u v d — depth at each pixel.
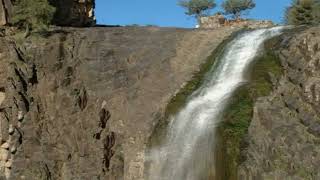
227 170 33.72
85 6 58.16
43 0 48.50
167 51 46.69
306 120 32.41
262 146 32.69
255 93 35.78
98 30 48.84
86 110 43.44
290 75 34.75
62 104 44.06
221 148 34.50
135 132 40.59
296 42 35.69
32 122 44.41
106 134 41.50
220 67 42.00
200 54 45.31
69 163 42.59
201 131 36.88
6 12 48.12
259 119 33.88
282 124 32.94
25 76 45.12
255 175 31.88
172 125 39.31
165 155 38.44
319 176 30.52
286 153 31.88
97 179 40.91
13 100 44.56
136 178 39.00
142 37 48.78
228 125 34.84
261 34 41.97
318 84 32.59
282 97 34.34
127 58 46.44
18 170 43.66
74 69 45.50
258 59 38.84
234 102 36.28
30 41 46.12
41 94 44.94
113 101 43.00
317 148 31.31
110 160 40.84
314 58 33.62
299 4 53.78
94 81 44.72
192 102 39.66
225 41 44.56
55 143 43.47
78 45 46.97
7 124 44.53
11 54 45.59
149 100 42.50
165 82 43.72
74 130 43.03
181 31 49.47
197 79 42.62
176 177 37.12
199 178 35.66
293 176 31.17
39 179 42.78
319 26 37.44
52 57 45.47
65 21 55.47
